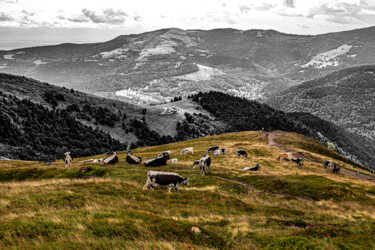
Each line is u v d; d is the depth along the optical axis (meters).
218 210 19.05
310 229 14.70
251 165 48.62
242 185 30.59
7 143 135.25
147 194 20.89
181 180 23.12
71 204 15.77
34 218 12.33
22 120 166.25
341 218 20.14
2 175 28.61
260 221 17.27
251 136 105.38
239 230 14.87
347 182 35.69
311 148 89.50
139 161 39.34
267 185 31.44
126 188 21.59
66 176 27.45
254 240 13.53
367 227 16.97
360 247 12.02
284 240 11.99
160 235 11.55
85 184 21.62
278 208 21.58
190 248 10.67
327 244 11.78
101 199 17.55
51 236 10.34
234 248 12.21
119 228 11.48
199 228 12.98
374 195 29.80
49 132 167.88
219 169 40.19
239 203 21.75
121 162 39.41
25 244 9.41
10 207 14.76
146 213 14.57
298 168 52.31
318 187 29.11
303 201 25.36
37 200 16.11
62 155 146.88
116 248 9.59
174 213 16.61
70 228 11.19
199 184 28.70
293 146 87.50
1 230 10.53
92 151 165.88
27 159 125.44
